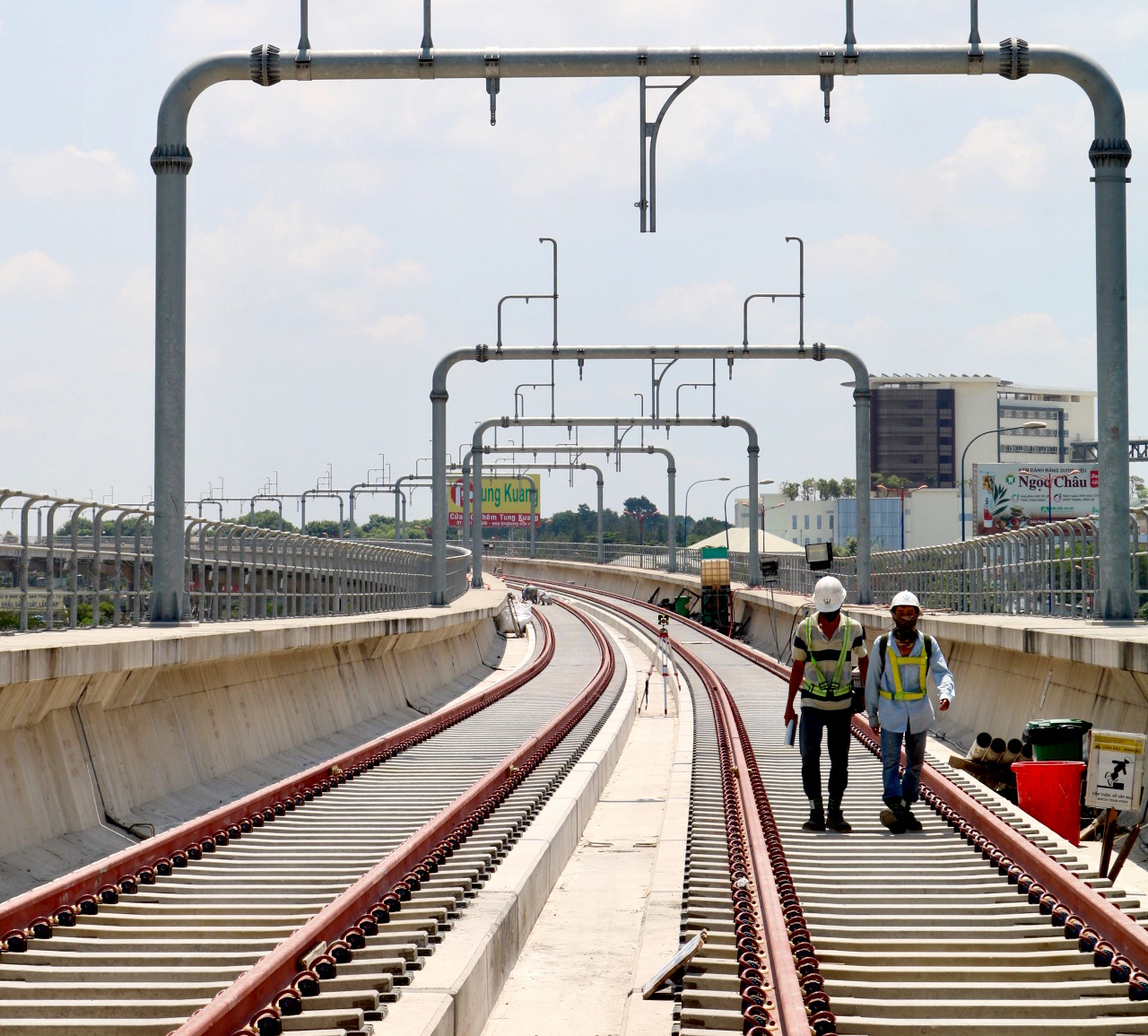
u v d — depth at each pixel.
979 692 24.69
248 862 11.88
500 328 38.56
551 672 42.19
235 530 22.75
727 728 22.69
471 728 25.16
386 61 18.69
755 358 37.56
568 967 10.47
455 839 12.50
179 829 12.05
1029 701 21.53
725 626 62.91
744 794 15.24
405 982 8.02
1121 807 11.88
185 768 16.84
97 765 14.41
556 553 111.62
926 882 11.33
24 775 12.84
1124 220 20.14
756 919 9.57
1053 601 24.30
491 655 50.78
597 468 95.25
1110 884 10.86
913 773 13.59
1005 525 102.25
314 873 11.48
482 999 8.79
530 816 14.80
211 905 10.11
